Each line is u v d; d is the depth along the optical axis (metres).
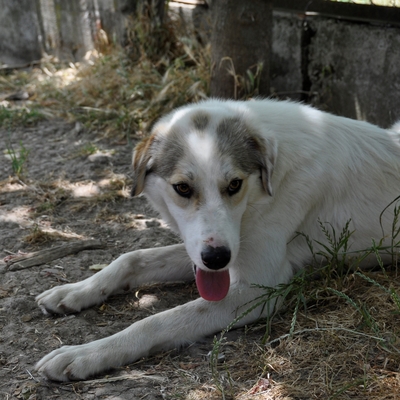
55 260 1.35
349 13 1.73
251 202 1.13
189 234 1.06
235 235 1.06
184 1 2.24
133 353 1.07
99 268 1.32
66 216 1.53
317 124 1.21
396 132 1.29
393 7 1.62
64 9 2.63
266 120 1.17
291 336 1.07
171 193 1.10
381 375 1.00
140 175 1.15
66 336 1.13
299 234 1.19
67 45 2.69
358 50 1.72
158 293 1.24
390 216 1.22
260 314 1.13
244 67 1.75
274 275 1.16
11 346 1.11
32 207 1.55
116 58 2.35
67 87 2.34
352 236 1.23
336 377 1.01
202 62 2.04
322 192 1.19
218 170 1.07
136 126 1.95
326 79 1.84
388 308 1.12
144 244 1.40
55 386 1.03
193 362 1.07
